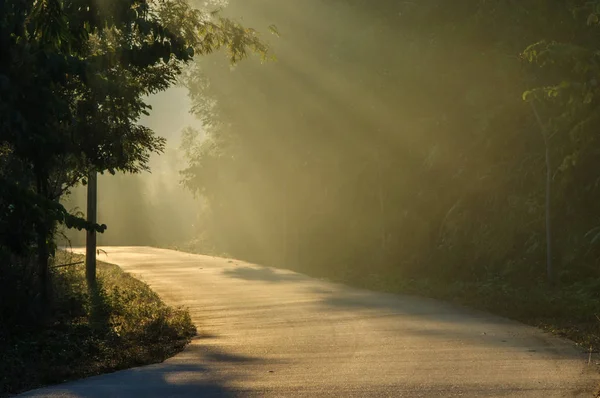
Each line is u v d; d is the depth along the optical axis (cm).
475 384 1675
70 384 1894
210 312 3531
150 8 3112
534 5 3972
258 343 2566
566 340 2352
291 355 2270
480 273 4447
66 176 3512
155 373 2011
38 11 2234
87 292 3684
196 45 3309
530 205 4291
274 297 4084
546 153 3881
